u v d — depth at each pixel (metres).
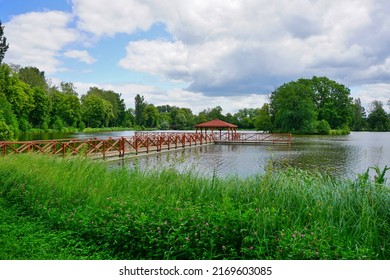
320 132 58.78
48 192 5.58
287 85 64.19
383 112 81.31
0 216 4.94
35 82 62.38
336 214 3.95
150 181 5.84
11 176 6.48
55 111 61.12
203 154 22.36
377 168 5.17
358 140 40.44
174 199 4.57
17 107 47.56
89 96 78.25
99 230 4.11
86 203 5.19
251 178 5.55
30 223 4.75
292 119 57.81
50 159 8.03
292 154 22.27
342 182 5.11
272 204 4.17
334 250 3.12
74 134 52.38
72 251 3.87
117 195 5.18
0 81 43.38
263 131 63.94
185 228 3.58
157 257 3.60
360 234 3.47
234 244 3.48
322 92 66.81
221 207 3.93
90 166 7.32
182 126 93.38
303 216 3.93
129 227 3.86
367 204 3.89
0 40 40.88
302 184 4.96
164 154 21.58
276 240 3.29
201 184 5.39
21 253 3.75
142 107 99.38
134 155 19.55
